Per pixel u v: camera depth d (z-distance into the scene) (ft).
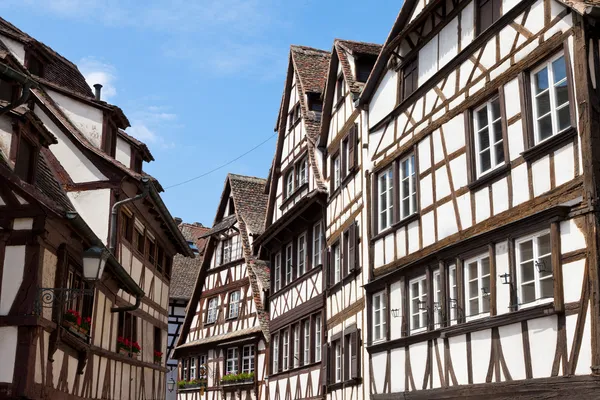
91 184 60.03
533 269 36.32
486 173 41.09
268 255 91.20
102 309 57.31
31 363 41.29
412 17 51.96
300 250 78.79
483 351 39.52
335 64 69.77
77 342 49.21
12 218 42.60
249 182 109.60
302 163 80.43
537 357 35.32
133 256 65.51
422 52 50.06
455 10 45.78
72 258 48.06
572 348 32.99
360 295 57.77
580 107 33.55
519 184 37.73
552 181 35.37
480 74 42.29
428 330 45.19
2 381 40.60
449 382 42.39
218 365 105.50
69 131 60.49
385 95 55.67
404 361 48.21
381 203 54.60
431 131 47.24
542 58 36.83
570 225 33.73
